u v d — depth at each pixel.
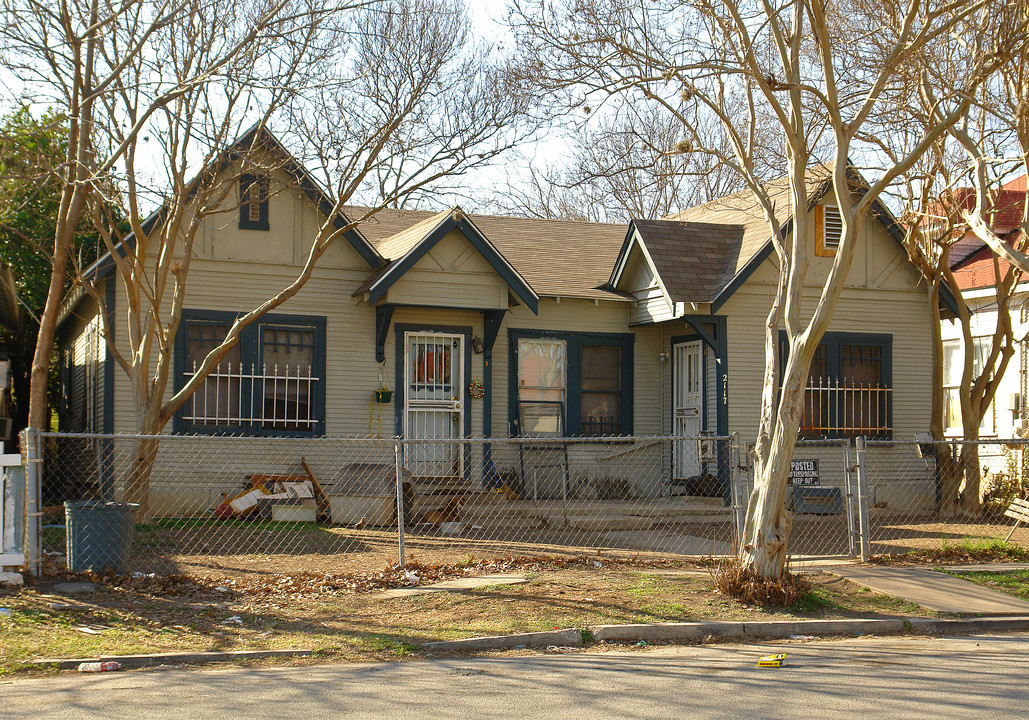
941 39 14.05
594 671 7.69
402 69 13.64
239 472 16.17
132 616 8.91
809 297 18.44
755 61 11.04
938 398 17.88
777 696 6.87
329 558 11.81
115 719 6.20
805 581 10.49
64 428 23.06
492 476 17.66
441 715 6.33
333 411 16.84
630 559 12.12
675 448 19.02
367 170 13.88
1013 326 19.38
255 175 14.81
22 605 9.04
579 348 18.92
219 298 16.23
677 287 17.47
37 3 12.22
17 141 13.33
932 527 15.80
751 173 12.12
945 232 16.88
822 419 18.59
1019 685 7.21
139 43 12.32
